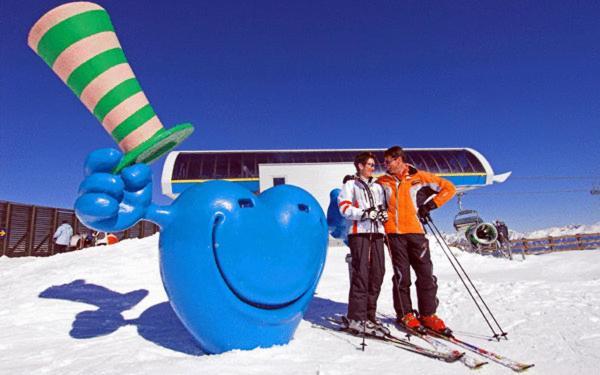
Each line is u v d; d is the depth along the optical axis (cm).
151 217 266
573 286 521
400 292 358
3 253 1335
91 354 294
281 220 287
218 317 262
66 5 252
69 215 1642
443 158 1812
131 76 272
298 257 285
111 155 242
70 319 425
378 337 309
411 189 361
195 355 291
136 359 276
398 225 354
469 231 1280
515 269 964
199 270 256
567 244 1534
